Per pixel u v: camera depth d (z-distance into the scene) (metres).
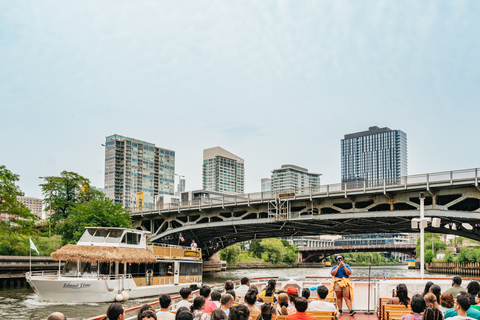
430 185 42.91
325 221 56.50
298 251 170.00
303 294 11.20
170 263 40.56
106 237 35.53
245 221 59.12
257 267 139.50
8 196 49.22
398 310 11.39
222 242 87.50
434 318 7.09
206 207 62.81
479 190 40.69
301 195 53.44
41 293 32.75
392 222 55.56
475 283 10.86
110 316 7.28
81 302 32.84
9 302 34.22
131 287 35.66
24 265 50.19
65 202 76.50
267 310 8.41
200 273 45.44
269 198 56.66
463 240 138.88
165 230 75.75
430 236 143.50
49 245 61.88
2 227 49.31
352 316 14.99
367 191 47.53
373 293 18.31
